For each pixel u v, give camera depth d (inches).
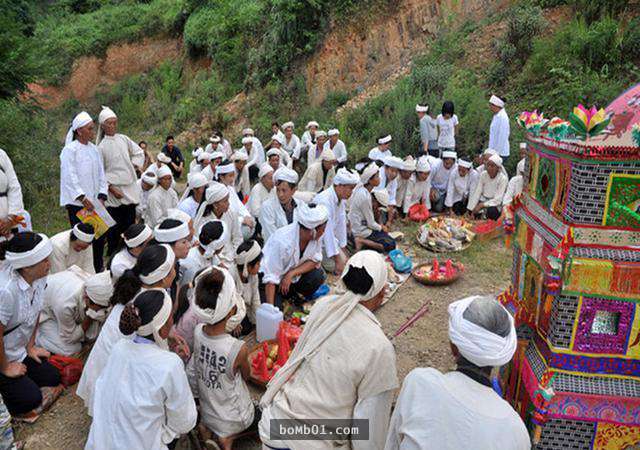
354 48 584.1
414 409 78.9
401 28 568.1
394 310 211.5
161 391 117.0
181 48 909.8
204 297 129.1
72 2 1158.3
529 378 122.1
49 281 170.1
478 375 80.8
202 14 847.1
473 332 78.7
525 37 448.8
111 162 258.2
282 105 605.6
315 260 204.2
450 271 233.8
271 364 165.9
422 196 310.8
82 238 187.3
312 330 110.3
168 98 840.9
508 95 431.8
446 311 210.1
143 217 297.3
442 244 263.3
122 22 997.2
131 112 834.2
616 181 105.6
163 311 121.3
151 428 116.8
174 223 171.5
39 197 372.5
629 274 107.3
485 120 402.9
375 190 254.1
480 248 267.0
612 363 113.9
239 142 601.0
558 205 116.1
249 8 776.3
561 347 114.3
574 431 117.1
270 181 268.5
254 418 142.9
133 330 119.6
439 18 547.8
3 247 144.6
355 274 106.4
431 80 471.2
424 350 185.0
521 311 131.6
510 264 249.1
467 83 459.5
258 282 199.2
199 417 142.9
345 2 586.9
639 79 373.7
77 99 938.1
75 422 154.8
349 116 494.0
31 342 161.2
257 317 183.0
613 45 395.2
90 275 181.6
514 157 361.1
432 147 379.6
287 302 213.3
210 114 665.6
